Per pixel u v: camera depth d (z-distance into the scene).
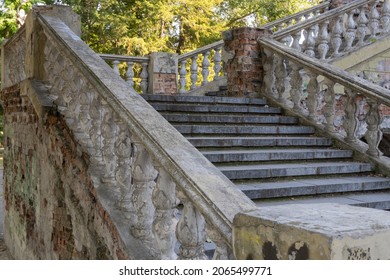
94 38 23.34
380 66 9.37
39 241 6.02
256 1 24.47
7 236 8.53
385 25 9.54
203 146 5.97
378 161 6.26
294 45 8.98
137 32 23.69
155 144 3.11
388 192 5.70
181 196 2.76
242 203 2.53
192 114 6.89
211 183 2.69
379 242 1.69
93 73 4.25
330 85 7.03
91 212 4.17
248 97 8.33
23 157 6.98
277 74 8.02
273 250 1.85
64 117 5.10
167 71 10.86
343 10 9.04
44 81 6.01
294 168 5.65
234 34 8.59
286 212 1.99
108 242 3.74
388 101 6.07
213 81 11.38
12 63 7.98
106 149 4.11
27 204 6.76
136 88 19.75
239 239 2.05
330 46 10.07
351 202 5.04
